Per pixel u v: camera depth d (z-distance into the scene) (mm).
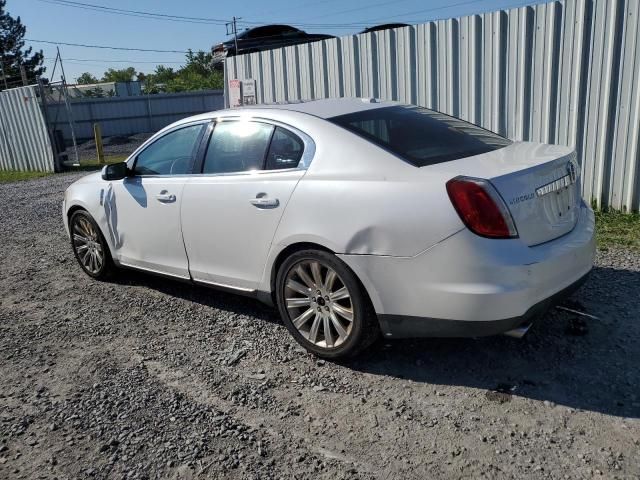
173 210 4578
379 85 8539
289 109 4164
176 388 3602
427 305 3266
